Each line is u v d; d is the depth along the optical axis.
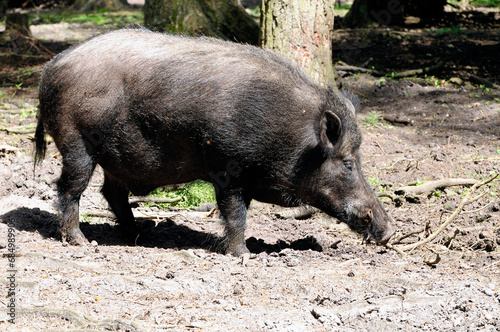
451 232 9.57
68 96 8.19
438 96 17.02
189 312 6.12
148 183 8.81
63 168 8.49
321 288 6.93
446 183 11.25
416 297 6.50
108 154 8.48
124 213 9.27
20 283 6.46
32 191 10.83
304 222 10.27
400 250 8.72
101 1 38.00
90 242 8.98
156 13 17.36
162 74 7.98
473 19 29.69
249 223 10.28
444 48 22.80
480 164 12.41
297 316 6.12
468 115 15.59
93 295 6.51
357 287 6.99
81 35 28.11
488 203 10.57
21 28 24.06
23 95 17.45
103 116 8.16
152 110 8.02
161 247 9.07
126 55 8.12
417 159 12.81
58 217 9.02
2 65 21.45
